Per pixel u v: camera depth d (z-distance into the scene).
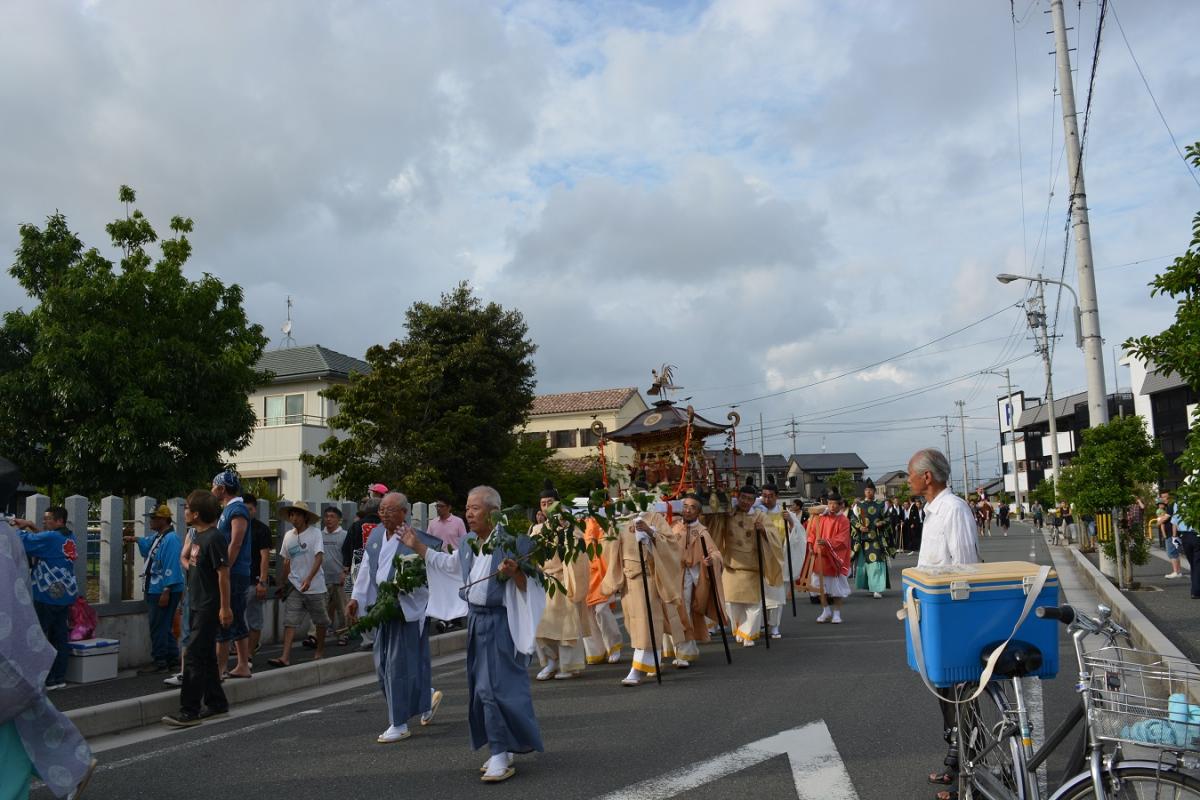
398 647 6.76
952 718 4.90
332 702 8.27
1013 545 34.28
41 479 19.31
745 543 11.20
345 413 25.06
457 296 31.52
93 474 19.00
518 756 6.17
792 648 10.74
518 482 32.22
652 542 9.25
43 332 18.95
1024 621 3.91
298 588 9.86
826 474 86.38
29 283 20.64
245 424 21.38
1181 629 10.21
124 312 20.00
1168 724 3.12
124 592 10.56
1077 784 3.32
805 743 6.20
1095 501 15.25
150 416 18.75
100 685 8.81
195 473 20.17
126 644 9.99
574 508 6.54
